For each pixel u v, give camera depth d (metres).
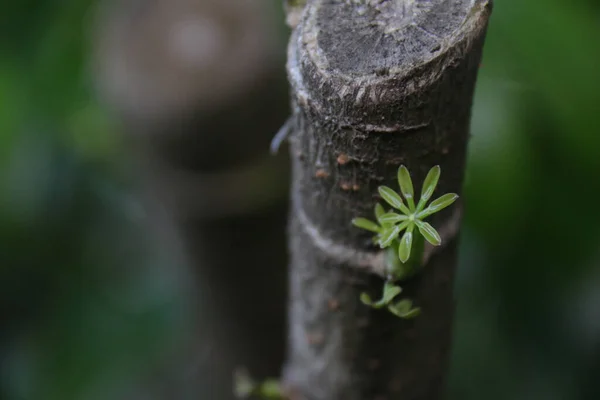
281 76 0.52
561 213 0.59
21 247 0.79
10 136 0.72
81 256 0.81
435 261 0.37
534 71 0.52
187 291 0.70
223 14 0.52
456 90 0.34
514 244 0.62
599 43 0.52
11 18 0.71
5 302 0.81
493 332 0.70
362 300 0.37
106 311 0.81
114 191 0.76
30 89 0.71
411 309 0.38
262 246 0.56
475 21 0.33
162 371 0.79
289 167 0.54
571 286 0.64
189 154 0.52
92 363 0.80
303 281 0.39
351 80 0.33
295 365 0.43
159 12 0.53
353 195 0.35
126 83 0.52
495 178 0.53
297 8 0.37
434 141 0.34
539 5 0.52
